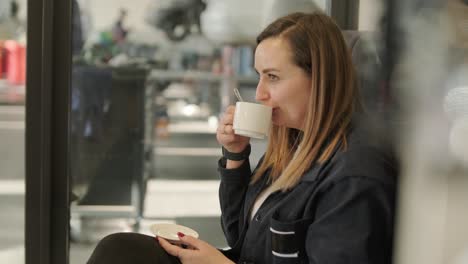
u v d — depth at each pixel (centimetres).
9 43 252
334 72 103
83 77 257
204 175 340
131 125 266
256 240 111
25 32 163
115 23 317
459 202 43
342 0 159
